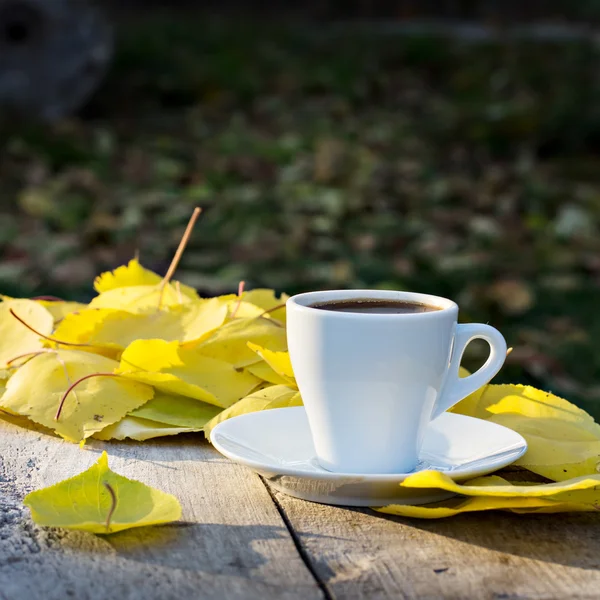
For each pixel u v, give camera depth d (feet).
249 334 3.27
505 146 18.57
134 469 2.65
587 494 2.31
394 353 2.43
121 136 18.42
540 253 12.60
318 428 2.59
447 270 11.71
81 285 10.82
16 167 15.66
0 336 3.37
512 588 1.97
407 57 24.20
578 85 21.40
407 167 16.07
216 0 29.19
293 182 15.37
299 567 2.06
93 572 2.03
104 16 18.45
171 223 13.17
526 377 8.21
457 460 2.66
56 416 2.83
